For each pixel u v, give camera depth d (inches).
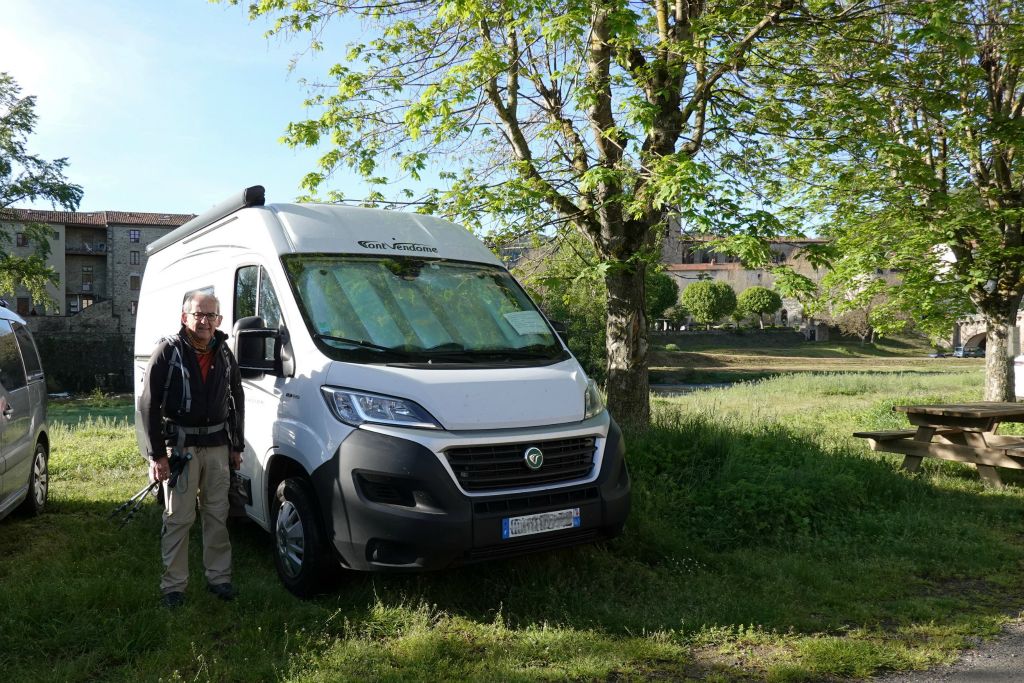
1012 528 258.2
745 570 214.5
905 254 505.0
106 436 501.0
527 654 158.7
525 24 299.1
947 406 344.8
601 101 329.4
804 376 1190.9
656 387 1900.8
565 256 380.5
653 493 257.1
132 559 212.8
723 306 3732.8
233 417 188.7
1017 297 521.0
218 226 247.9
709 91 331.3
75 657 153.8
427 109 304.0
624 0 280.5
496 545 171.2
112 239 3034.0
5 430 239.0
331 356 187.5
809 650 159.6
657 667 155.0
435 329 203.2
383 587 189.5
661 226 327.0
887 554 231.3
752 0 309.0
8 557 225.5
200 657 149.1
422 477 167.6
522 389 187.8
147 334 295.4
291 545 190.9
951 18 304.2
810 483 274.4
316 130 359.6
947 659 158.2
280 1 354.9
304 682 142.7
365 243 222.5
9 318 276.1
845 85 351.6
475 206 334.3
